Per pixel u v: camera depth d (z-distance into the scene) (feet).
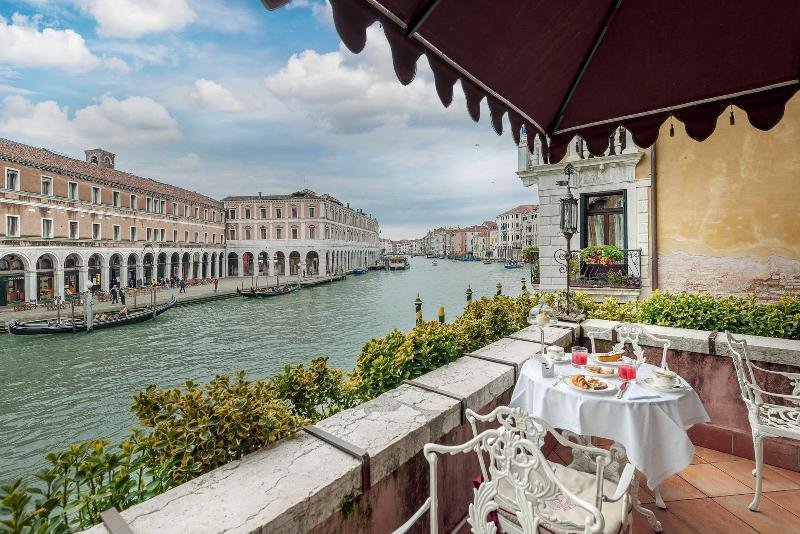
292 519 5.23
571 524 4.82
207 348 63.21
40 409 39.17
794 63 7.98
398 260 283.18
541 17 6.08
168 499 5.41
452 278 201.26
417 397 9.01
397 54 5.16
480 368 11.09
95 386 45.68
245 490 5.61
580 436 9.57
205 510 5.17
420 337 11.37
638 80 8.57
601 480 5.86
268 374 50.14
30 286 94.12
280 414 7.45
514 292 128.98
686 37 7.47
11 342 66.49
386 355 10.78
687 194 28.78
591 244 35.24
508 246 347.56
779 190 25.67
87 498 5.32
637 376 9.95
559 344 14.38
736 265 27.07
